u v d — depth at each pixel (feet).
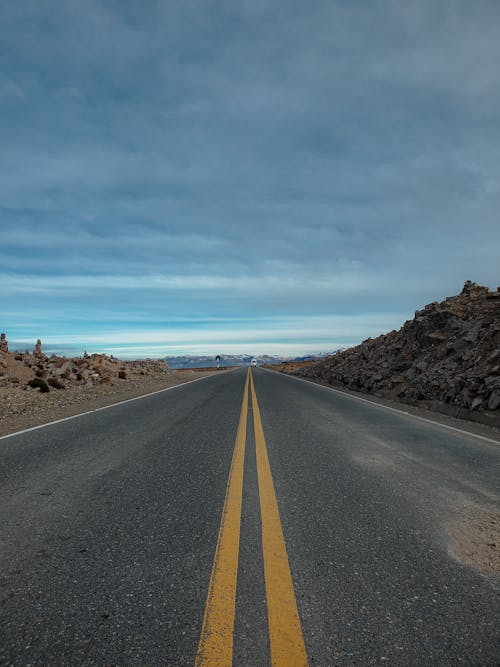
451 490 12.26
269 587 6.84
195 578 7.16
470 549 8.38
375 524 9.64
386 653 5.29
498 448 18.74
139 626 5.83
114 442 19.39
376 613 6.15
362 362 66.74
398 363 51.31
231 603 6.39
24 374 51.44
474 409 28.37
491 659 5.21
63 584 6.96
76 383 54.90
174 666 5.04
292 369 156.87
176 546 8.44
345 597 6.57
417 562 7.79
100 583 7.00
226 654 5.24
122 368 85.46
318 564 7.68
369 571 7.43
